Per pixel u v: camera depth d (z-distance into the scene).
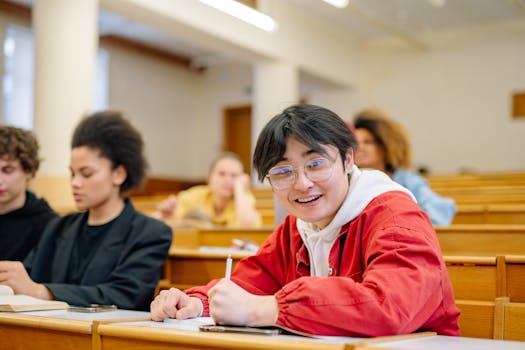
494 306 1.53
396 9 8.10
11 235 2.18
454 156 8.94
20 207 2.20
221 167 3.79
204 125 10.59
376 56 9.51
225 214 3.84
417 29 8.94
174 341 0.94
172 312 1.22
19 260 2.16
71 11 4.92
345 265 1.25
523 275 1.60
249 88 10.14
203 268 2.13
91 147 1.96
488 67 8.76
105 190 1.97
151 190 9.11
